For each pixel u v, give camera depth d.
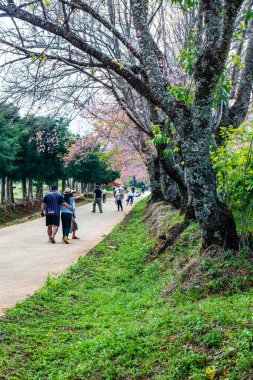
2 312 7.27
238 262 7.00
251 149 7.61
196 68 7.05
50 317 7.35
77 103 11.11
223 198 7.84
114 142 27.36
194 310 5.80
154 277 9.66
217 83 7.41
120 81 13.35
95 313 7.54
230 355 4.10
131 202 43.19
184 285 7.12
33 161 35.91
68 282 9.50
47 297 8.20
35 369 5.37
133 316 6.88
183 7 8.27
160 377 4.30
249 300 5.51
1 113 9.88
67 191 16.69
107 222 24.31
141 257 11.95
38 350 5.84
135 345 5.20
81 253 13.38
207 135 7.36
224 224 7.35
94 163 55.69
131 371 4.71
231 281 6.62
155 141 9.50
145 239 14.80
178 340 4.85
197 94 7.13
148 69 7.78
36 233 18.88
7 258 12.21
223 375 3.86
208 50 6.84
